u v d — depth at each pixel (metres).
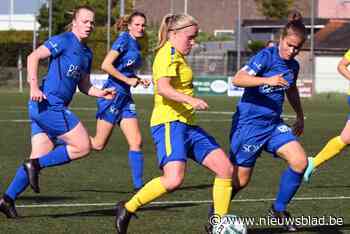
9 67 63.78
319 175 15.67
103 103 12.82
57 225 9.81
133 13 13.07
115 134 25.77
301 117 10.03
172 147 8.49
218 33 102.50
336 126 29.98
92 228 9.64
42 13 74.12
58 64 10.13
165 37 8.65
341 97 56.47
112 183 14.16
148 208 11.27
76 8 10.28
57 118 10.10
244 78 8.97
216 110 39.50
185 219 10.38
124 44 12.88
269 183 14.14
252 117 9.34
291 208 11.32
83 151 10.12
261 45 66.25
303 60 61.94
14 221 10.06
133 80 12.70
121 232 8.77
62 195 12.53
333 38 64.19
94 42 63.69
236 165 9.52
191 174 15.45
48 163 10.12
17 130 26.27
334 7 86.81
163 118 8.60
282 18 85.06
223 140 23.72
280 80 8.80
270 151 9.53
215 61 62.44
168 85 8.38
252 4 102.31
